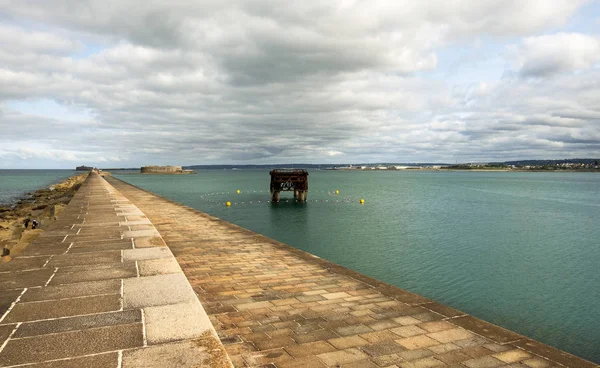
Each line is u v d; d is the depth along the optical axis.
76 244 6.32
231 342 4.13
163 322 3.06
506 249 17.75
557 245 18.91
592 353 7.67
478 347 4.02
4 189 79.38
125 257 5.35
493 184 96.50
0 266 4.81
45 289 3.90
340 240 19.92
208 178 155.25
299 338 4.23
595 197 53.00
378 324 4.65
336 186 85.94
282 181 43.09
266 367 3.57
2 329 2.91
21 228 18.69
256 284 6.40
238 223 27.02
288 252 8.98
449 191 67.12
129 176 180.00
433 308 5.21
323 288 6.18
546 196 54.91
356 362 3.68
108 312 3.26
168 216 16.38
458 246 18.38
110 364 2.37
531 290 11.53
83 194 23.41
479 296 10.97
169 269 4.71
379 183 103.69
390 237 20.92
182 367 2.35
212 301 5.54
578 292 11.40
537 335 8.50
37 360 2.42
